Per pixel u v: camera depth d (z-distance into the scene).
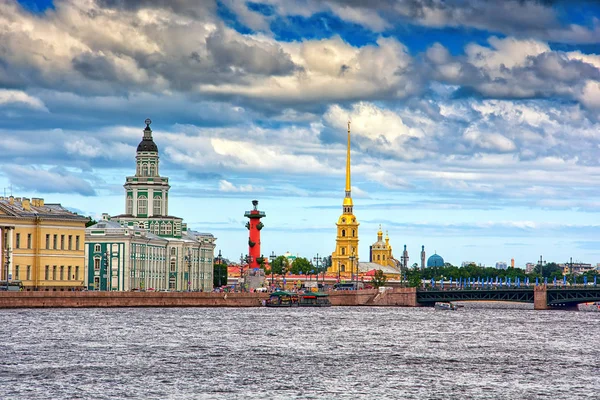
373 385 170.62
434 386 171.00
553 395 164.25
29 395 155.12
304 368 189.75
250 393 160.62
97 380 169.25
